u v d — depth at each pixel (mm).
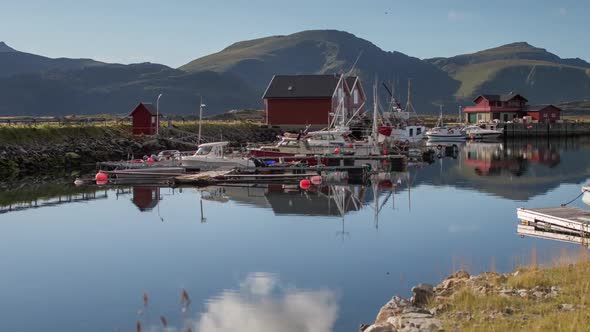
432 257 21625
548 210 26922
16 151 53906
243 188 41875
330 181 46375
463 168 57219
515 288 14391
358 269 20094
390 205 34156
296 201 35688
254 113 136625
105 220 29672
